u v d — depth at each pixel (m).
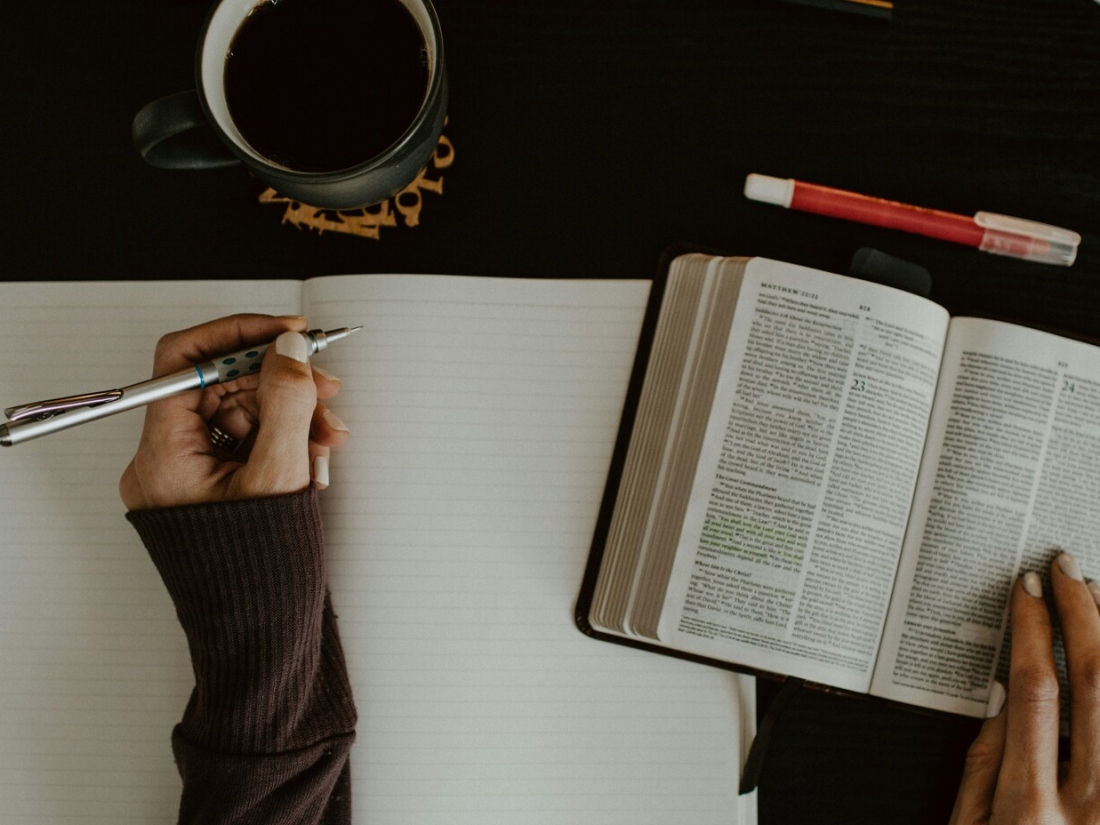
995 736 0.54
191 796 0.47
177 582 0.48
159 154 0.46
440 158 0.58
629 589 0.54
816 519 0.54
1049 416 0.55
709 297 0.55
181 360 0.50
